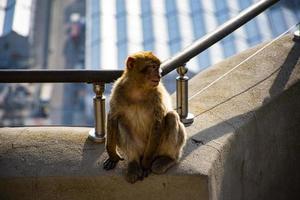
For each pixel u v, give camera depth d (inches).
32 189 144.3
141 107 148.5
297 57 209.3
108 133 146.9
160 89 149.9
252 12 185.0
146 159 145.0
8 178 143.2
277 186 188.9
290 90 188.9
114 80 156.6
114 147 147.1
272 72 199.8
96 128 161.3
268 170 183.6
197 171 143.0
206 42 170.1
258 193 179.9
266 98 182.4
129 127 150.5
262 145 178.9
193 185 142.5
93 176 143.5
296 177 195.8
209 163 146.9
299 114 193.3
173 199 144.4
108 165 146.9
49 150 155.5
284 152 189.2
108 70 156.9
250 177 173.9
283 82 192.1
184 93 168.4
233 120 170.2
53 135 164.2
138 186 143.7
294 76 195.6
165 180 142.9
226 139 159.3
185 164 146.4
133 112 149.3
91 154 153.6
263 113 177.6
